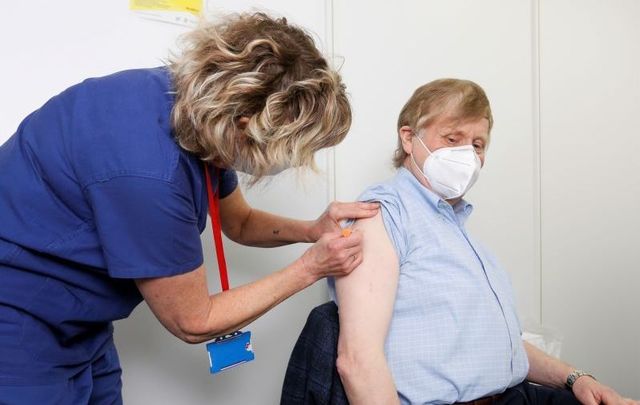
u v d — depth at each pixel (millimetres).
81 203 742
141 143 714
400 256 959
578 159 1877
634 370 2006
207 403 1370
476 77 1680
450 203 1114
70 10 1154
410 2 1551
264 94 702
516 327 1036
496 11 1706
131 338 1282
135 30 1220
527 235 1803
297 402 988
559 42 1816
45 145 751
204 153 770
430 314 940
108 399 1012
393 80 1531
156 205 703
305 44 767
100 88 777
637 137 1996
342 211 996
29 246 747
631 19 1965
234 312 844
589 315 1931
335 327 954
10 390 735
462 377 915
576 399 1054
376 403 822
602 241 1944
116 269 727
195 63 720
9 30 1104
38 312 768
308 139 745
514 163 1769
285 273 897
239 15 803
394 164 1193
